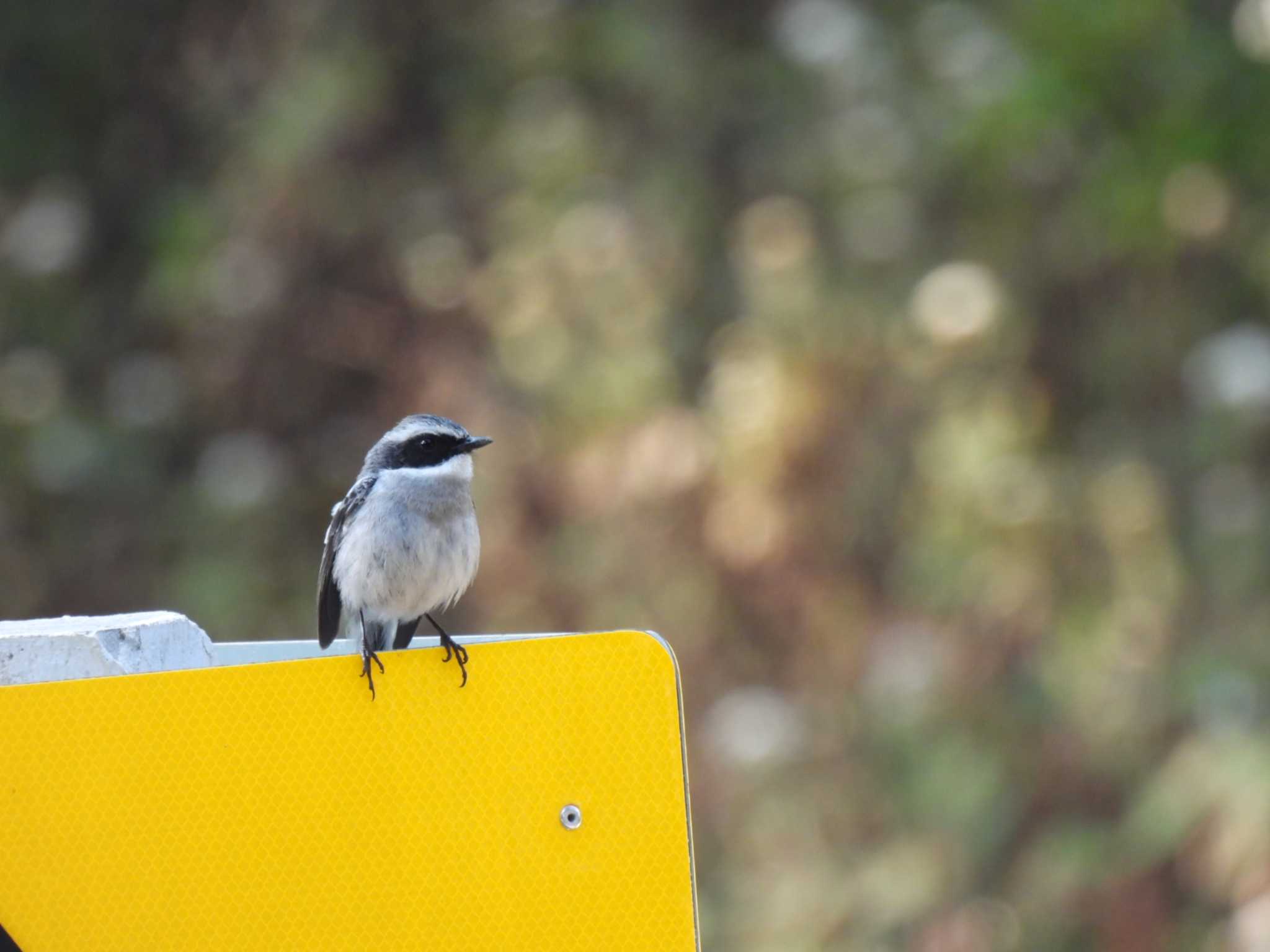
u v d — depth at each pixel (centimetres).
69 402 1605
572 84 1531
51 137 1692
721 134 1554
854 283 1406
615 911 513
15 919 489
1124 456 1359
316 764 505
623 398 1402
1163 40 1335
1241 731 1250
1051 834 1327
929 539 1338
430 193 1536
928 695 1347
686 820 518
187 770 500
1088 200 1347
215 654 624
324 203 1507
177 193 1633
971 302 1357
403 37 1548
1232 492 1335
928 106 1434
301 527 1548
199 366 1566
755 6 1608
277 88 1539
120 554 1579
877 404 1372
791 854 1357
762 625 1400
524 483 1420
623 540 1402
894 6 1534
